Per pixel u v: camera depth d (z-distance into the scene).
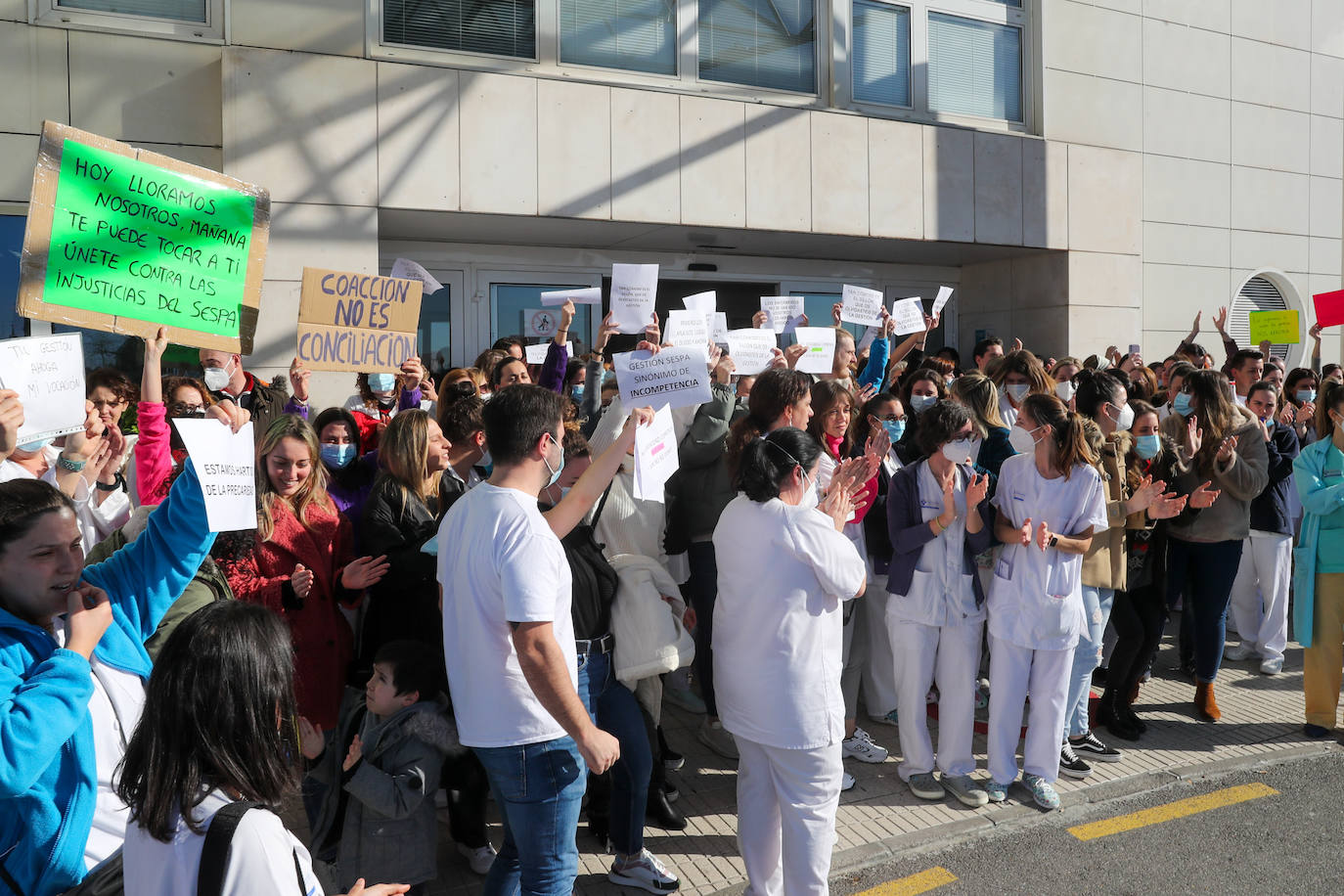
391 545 3.43
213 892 1.44
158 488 2.81
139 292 2.52
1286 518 5.68
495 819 3.96
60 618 1.98
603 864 3.58
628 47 8.07
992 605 4.11
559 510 2.80
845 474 3.21
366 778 2.88
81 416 2.41
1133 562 4.68
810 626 2.96
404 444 3.54
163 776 1.51
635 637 3.32
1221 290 10.98
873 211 8.73
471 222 7.63
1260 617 6.00
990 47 9.71
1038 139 9.60
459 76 7.20
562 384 5.25
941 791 4.11
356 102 6.89
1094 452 4.06
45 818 1.86
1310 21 11.46
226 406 2.51
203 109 6.76
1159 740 4.75
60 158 2.35
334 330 4.75
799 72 8.80
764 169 8.26
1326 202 11.69
